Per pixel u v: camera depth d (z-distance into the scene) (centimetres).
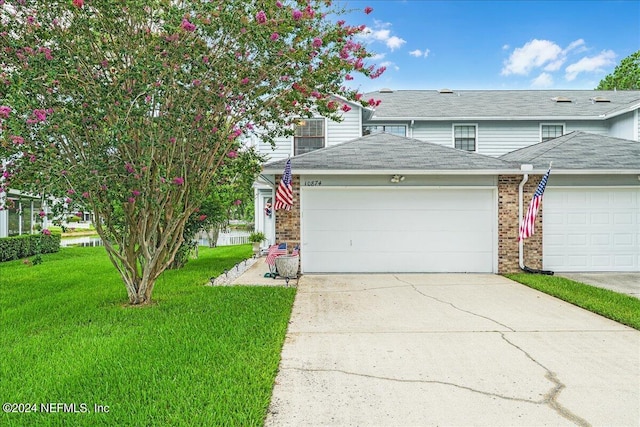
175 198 684
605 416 323
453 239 1018
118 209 701
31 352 466
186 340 494
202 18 568
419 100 1823
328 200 1016
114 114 597
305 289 828
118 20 599
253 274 1048
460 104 1767
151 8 592
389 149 1105
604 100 1773
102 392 361
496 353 463
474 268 1016
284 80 646
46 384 379
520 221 1009
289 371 412
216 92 642
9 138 535
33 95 554
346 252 1020
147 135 604
